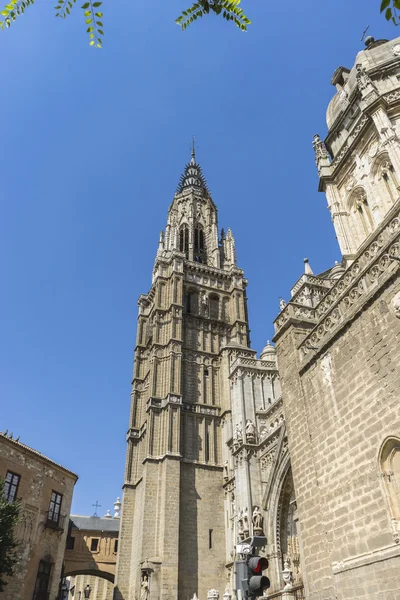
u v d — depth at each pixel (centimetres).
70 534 6309
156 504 4631
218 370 5847
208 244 7675
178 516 4494
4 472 3578
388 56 2641
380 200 2350
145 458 4894
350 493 1388
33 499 3759
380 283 1400
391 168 2338
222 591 4319
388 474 1266
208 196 8375
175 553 4272
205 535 4575
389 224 1512
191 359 5816
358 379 1445
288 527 3462
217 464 5075
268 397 4647
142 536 4425
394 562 1168
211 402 5534
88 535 6381
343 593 1328
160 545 4325
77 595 7900
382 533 1234
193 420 5328
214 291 6675
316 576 1478
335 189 2777
